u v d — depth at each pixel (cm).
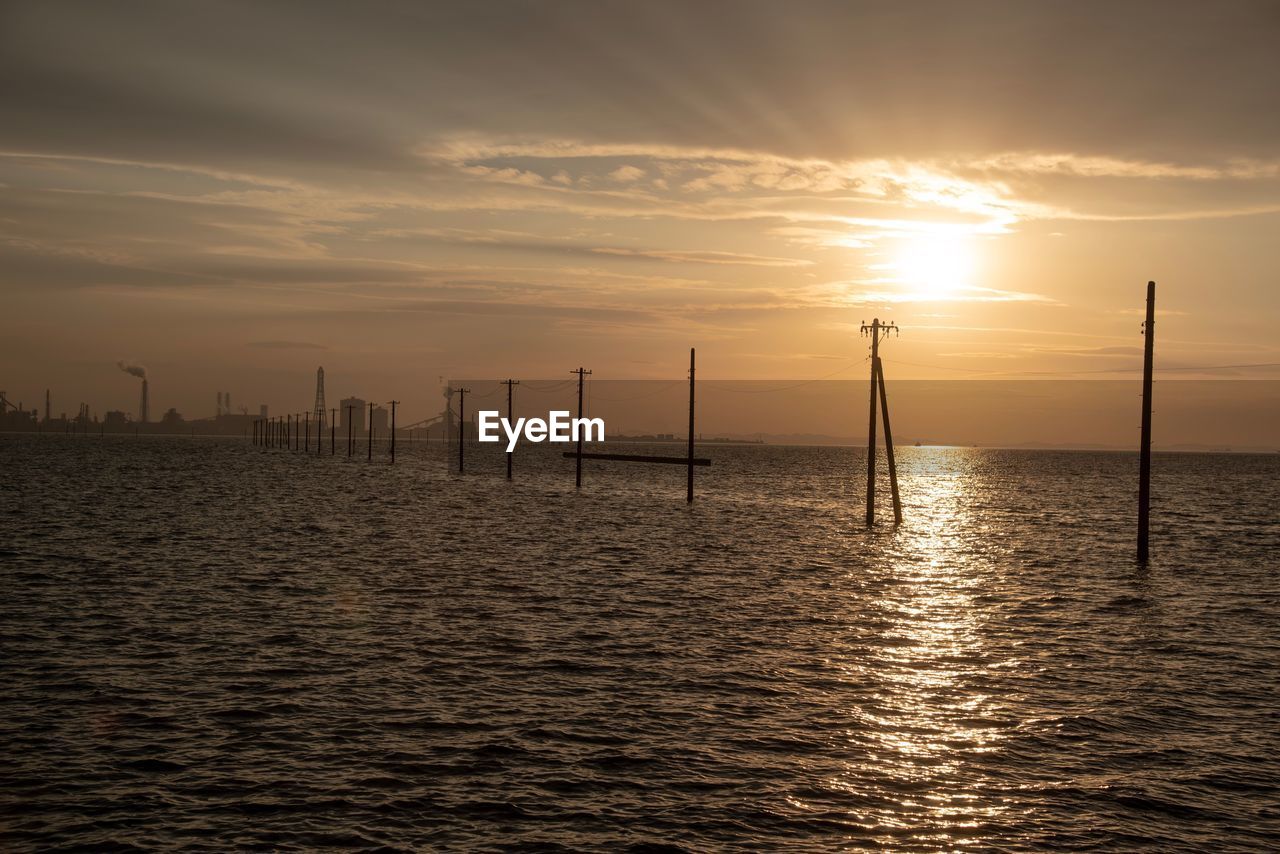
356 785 1764
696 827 1617
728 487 12656
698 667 2644
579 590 3912
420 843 1542
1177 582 4456
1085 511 9212
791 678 2548
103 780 1764
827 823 1642
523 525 6738
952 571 4753
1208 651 2975
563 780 1806
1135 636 3188
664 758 1927
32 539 5125
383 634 2975
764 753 1966
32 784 1741
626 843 1555
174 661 2595
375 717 2147
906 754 1977
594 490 11281
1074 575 4666
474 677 2497
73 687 2330
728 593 3919
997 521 7894
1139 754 2002
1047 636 3166
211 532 5731
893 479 7225
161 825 1589
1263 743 2084
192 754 1902
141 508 7256
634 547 5512
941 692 2442
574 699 2312
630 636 3027
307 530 6006
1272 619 3531
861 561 5091
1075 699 2400
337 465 16838
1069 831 1630
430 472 15100
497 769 1853
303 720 2117
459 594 3750
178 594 3584
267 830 1577
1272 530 7331
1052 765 1931
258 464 16488
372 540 5553
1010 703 2353
